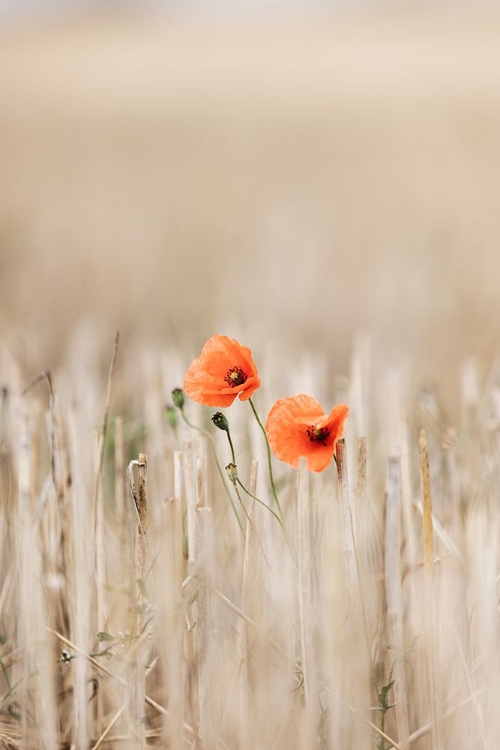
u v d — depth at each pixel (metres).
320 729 2.79
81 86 28.52
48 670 2.97
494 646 2.77
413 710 3.04
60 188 14.52
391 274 9.12
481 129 16.56
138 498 2.85
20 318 8.08
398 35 53.19
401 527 3.49
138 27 81.56
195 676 3.03
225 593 3.26
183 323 8.05
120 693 2.98
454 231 10.69
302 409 2.62
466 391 4.69
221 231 11.81
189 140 19.03
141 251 10.84
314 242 10.60
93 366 6.47
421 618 3.14
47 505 3.34
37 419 3.84
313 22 71.94
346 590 2.80
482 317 8.10
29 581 3.17
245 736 2.83
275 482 3.77
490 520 3.55
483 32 51.03
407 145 16.06
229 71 31.89
